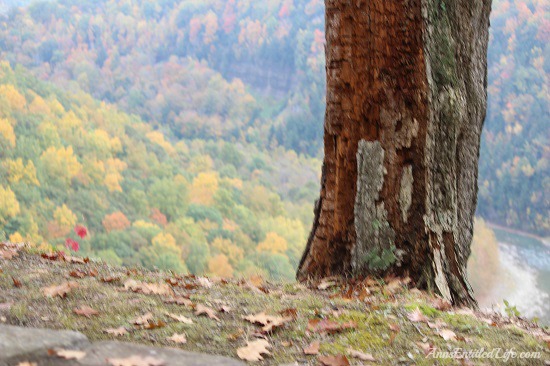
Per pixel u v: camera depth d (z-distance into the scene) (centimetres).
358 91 443
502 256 7025
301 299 352
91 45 12875
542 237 8075
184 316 292
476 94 477
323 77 11669
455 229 449
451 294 436
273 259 6228
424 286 427
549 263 6912
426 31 432
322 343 268
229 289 370
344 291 407
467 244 472
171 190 7031
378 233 440
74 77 12031
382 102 439
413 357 259
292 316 300
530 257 7100
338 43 447
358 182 444
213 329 276
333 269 457
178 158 9031
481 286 5847
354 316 306
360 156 444
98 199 6406
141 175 7706
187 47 13512
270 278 474
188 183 7619
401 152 439
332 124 455
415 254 433
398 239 438
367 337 279
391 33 435
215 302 325
